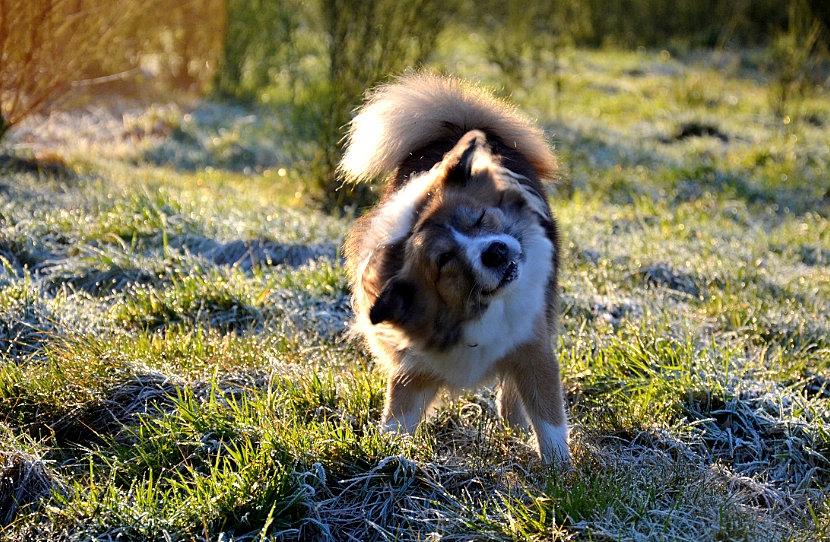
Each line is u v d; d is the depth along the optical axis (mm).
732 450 2160
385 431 2109
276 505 1993
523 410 2232
